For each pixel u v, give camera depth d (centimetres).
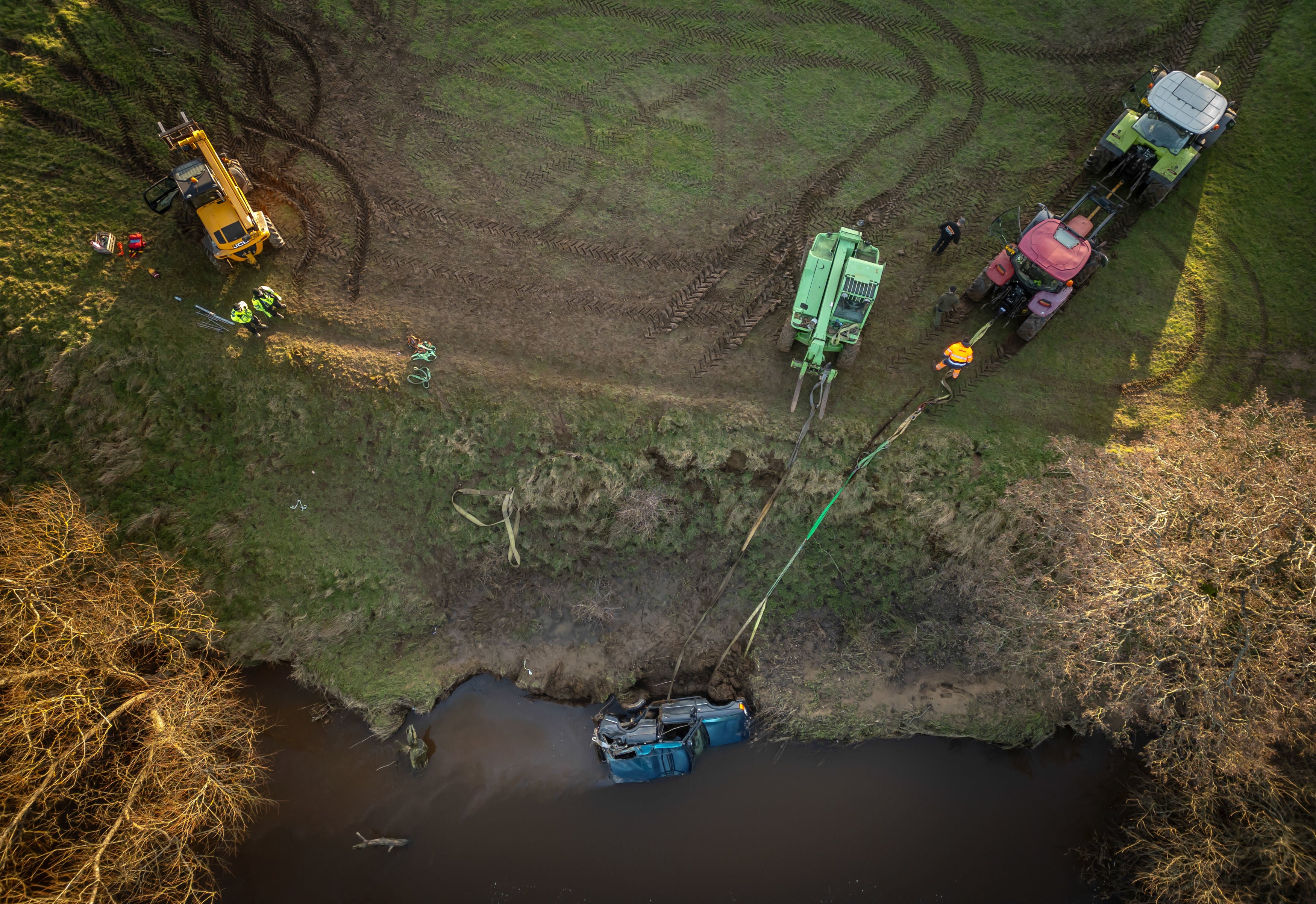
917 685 1816
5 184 1783
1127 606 1480
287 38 1900
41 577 1527
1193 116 1677
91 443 1791
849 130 1897
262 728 1795
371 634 1848
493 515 1830
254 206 1839
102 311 1777
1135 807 1739
